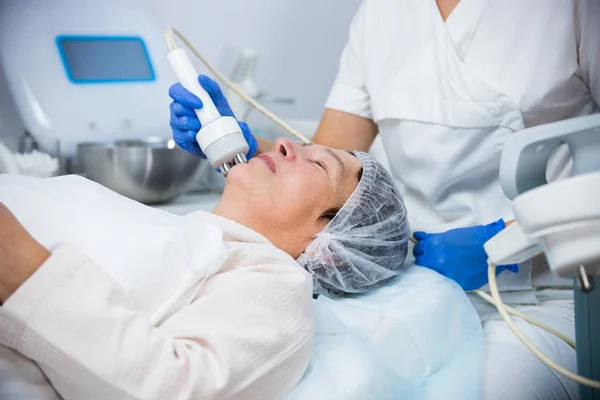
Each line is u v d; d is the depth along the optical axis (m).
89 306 0.71
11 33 1.55
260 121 2.04
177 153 1.50
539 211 0.65
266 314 0.83
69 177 0.99
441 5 1.32
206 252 0.85
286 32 2.08
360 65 1.42
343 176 1.12
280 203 1.04
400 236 1.18
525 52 1.21
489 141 1.25
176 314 0.81
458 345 1.08
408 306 1.07
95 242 0.80
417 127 1.28
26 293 0.70
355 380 0.90
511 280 1.26
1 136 1.66
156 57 1.73
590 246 0.64
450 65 1.26
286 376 0.85
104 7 1.69
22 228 0.74
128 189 1.51
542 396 1.03
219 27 1.96
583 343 0.83
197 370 0.75
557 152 1.20
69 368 0.72
